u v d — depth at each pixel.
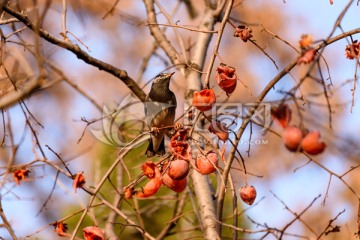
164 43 10.95
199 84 10.12
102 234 7.39
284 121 6.40
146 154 9.80
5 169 8.84
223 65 7.14
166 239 12.20
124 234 12.23
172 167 7.05
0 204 8.44
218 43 7.14
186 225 11.72
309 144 6.26
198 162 7.14
